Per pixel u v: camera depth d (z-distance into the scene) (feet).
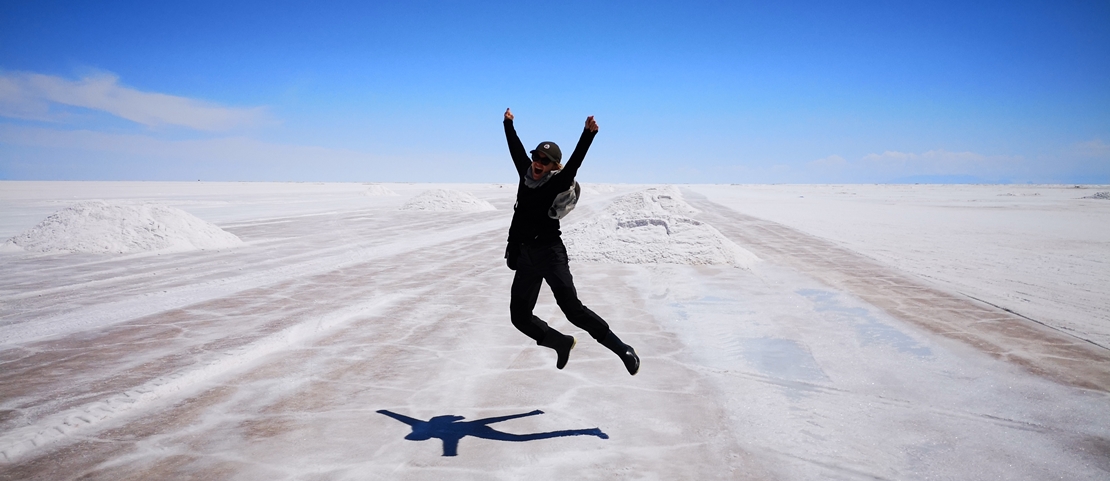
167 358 14.43
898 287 26.55
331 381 12.89
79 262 33.30
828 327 18.61
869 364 14.58
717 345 16.30
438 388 12.46
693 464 8.87
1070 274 31.45
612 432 10.12
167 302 21.94
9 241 39.52
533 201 9.61
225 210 92.22
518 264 9.82
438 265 33.17
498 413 11.01
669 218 38.06
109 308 20.80
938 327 18.76
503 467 8.69
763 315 20.35
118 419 10.54
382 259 35.70
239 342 16.02
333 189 255.70
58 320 18.84
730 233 57.93
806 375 13.64
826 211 103.86
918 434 10.24
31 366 13.78
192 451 9.19
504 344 16.22
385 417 10.73
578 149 9.12
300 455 9.06
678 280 28.02
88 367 13.70
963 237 53.98
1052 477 8.66
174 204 109.70
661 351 15.62
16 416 10.62
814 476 8.54
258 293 23.97
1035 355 15.60
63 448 9.27
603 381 13.01
